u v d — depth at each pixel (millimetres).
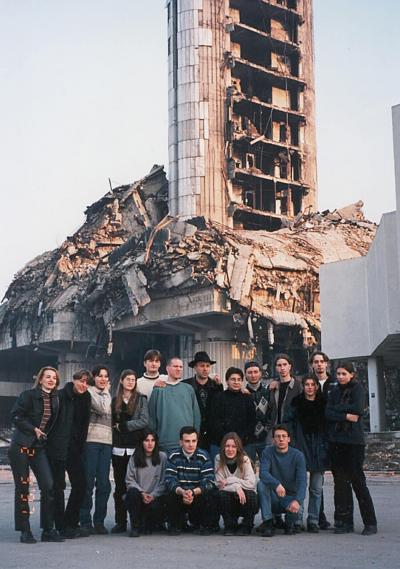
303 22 89688
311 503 12133
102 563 8992
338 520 11852
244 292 62438
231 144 80688
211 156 79812
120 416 12562
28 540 11281
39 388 11836
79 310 76750
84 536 11984
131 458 12109
